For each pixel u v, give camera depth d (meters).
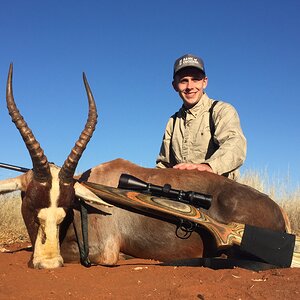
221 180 1.40
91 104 1.27
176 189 1.38
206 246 1.35
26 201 1.22
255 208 1.35
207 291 0.96
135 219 1.38
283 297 0.92
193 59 1.63
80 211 1.32
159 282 1.05
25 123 1.20
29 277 1.10
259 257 1.22
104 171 1.45
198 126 1.63
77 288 1.01
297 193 2.59
